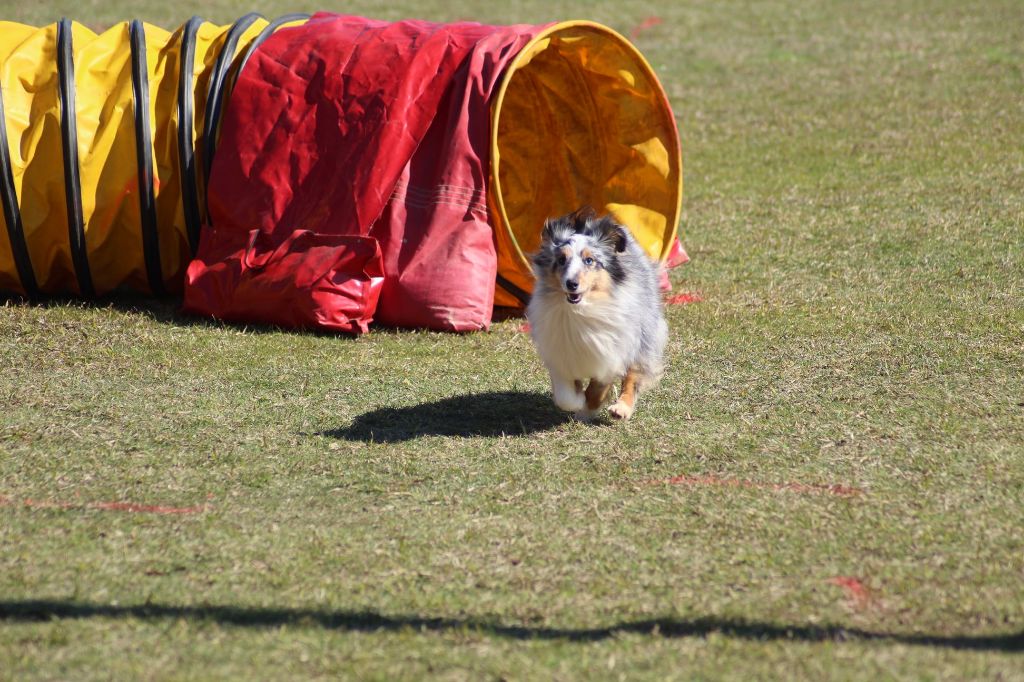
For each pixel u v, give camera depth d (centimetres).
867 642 616
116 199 1355
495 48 1347
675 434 976
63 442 971
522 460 927
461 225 1304
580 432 991
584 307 944
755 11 3841
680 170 1452
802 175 2086
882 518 794
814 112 2580
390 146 1290
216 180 1343
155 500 852
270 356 1208
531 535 779
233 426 1012
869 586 692
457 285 1290
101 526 801
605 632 639
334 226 1292
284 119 1337
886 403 1040
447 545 764
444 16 3647
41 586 702
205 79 1411
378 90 1316
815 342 1228
